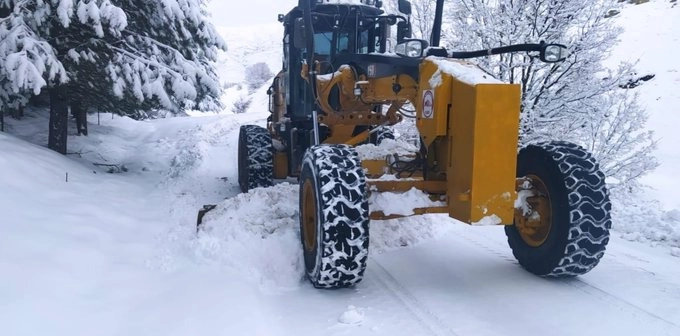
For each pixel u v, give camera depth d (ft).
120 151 40.19
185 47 31.45
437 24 15.46
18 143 25.05
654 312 12.07
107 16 24.16
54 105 30.01
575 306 12.39
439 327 11.34
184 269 14.39
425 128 13.34
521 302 12.62
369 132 19.26
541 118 26.76
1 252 13.44
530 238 14.55
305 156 14.10
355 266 12.52
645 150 27.58
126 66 26.94
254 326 10.96
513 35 26.05
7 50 23.54
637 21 111.96
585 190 12.96
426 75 13.33
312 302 12.69
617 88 26.89
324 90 17.74
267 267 14.17
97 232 16.63
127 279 13.57
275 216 16.39
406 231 17.87
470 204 11.96
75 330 10.66
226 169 32.94
